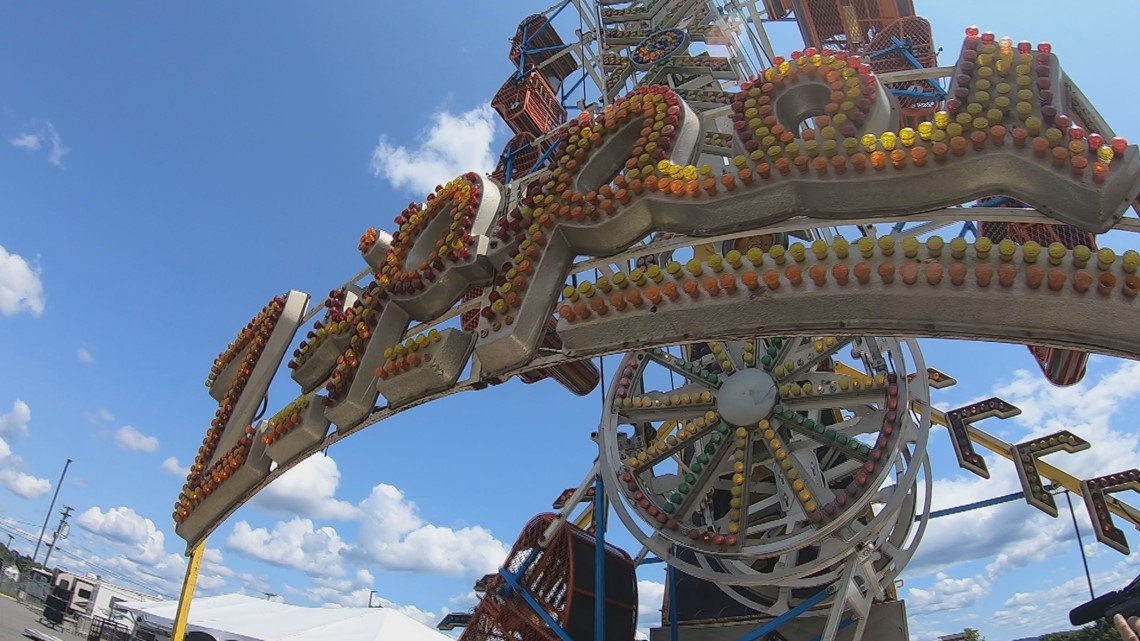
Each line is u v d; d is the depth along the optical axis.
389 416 12.23
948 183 8.04
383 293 13.12
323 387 14.40
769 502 18.78
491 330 10.78
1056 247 7.21
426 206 13.99
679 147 10.38
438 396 11.45
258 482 14.65
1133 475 20.05
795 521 17.48
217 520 15.96
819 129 8.81
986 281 7.35
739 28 22.02
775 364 18.62
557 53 29.41
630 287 9.52
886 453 15.81
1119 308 6.83
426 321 12.91
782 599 18.64
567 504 20.25
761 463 18.80
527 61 30.41
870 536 15.30
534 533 20.88
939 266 7.57
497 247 11.77
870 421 17.58
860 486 15.59
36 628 42.81
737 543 16.42
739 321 8.70
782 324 8.45
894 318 7.88
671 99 10.77
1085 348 7.05
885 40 24.38
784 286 8.40
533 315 10.52
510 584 20.08
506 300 10.66
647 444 20.73
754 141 9.27
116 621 46.78
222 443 16.12
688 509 17.70
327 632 30.16
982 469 20.66
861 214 8.62
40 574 70.69
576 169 11.26
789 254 8.48
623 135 11.37
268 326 16.62
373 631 29.61
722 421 18.34
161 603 39.66
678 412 19.33
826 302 8.18
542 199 11.33
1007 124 7.89
